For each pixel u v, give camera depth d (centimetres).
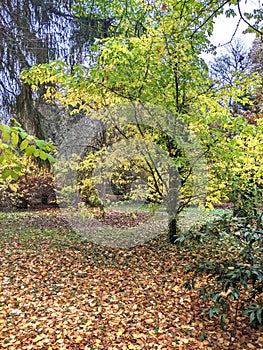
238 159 364
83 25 678
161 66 368
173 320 265
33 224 682
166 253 440
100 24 610
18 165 127
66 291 334
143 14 428
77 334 248
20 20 607
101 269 400
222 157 370
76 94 399
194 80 390
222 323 227
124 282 354
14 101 621
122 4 444
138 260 425
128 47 379
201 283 334
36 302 309
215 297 224
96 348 229
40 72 351
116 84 363
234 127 351
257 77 378
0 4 584
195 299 300
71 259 442
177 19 342
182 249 438
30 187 858
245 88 378
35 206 932
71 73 382
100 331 252
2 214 805
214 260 365
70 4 605
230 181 375
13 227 655
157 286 338
